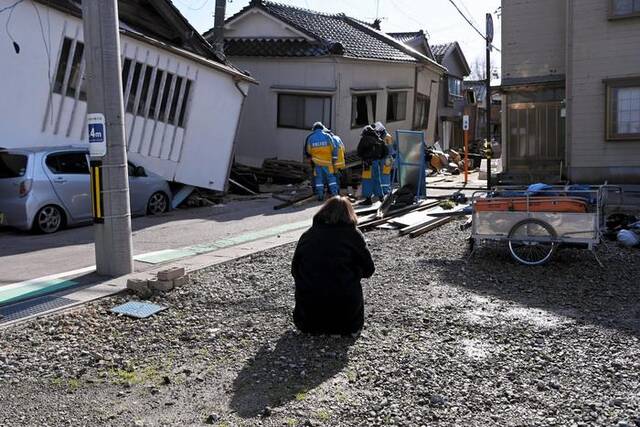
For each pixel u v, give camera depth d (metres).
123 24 15.27
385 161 15.90
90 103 8.00
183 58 15.86
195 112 16.42
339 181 18.34
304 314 6.00
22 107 12.85
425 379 5.08
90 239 11.41
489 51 20.58
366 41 27.61
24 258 9.73
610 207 13.61
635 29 16.33
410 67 29.08
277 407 4.61
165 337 6.12
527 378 5.11
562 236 8.91
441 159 27.58
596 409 4.54
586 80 16.92
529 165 18.56
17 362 5.45
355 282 5.99
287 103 23.48
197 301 7.24
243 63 23.81
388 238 11.14
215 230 12.40
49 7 13.02
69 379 5.13
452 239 10.98
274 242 10.90
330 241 5.97
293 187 20.47
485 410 4.55
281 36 23.77
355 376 5.14
